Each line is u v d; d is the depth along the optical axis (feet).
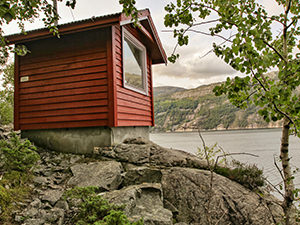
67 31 17.79
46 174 14.06
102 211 8.86
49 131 19.72
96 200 9.15
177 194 12.19
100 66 18.28
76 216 9.57
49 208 10.17
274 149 60.39
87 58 18.67
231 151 56.34
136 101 23.04
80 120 18.44
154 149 17.84
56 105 19.24
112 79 17.78
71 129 19.16
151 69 28.91
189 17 6.83
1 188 10.34
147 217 9.61
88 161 16.61
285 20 6.82
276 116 6.19
